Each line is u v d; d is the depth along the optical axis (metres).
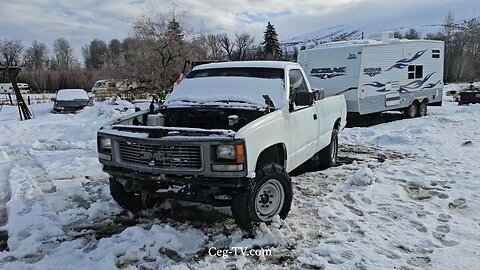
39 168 7.83
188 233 4.50
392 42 14.42
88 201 5.78
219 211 5.21
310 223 4.83
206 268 3.78
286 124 5.21
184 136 4.34
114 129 4.93
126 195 5.20
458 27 63.19
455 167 7.62
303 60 14.80
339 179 6.88
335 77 13.91
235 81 5.82
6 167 7.80
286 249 4.16
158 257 3.95
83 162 8.20
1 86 42.66
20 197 5.76
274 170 4.67
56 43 92.38
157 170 4.43
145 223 4.92
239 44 65.62
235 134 4.22
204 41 31.62
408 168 7.57
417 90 15.81
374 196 5.85
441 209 5.36
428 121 14.41
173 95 6.05
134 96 28.72
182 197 4.50
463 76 54.78
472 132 11.74
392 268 3.76
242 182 4.27
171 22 29.39
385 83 14.38
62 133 12.46
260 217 4.55
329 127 7.32
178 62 28.78
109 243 4.22
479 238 4.41
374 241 4.34
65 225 4.87
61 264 3.86
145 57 28.70
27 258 4.05
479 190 6.14
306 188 6.31
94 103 25.55
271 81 5.70
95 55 97.31
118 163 4.75
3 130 13.66
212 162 4.21
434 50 16.47
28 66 79.88
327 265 3.81
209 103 5.51
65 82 55.00
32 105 29.41
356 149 9.84
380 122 14.82
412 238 4.42
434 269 3.74
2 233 4.71
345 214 5.12
